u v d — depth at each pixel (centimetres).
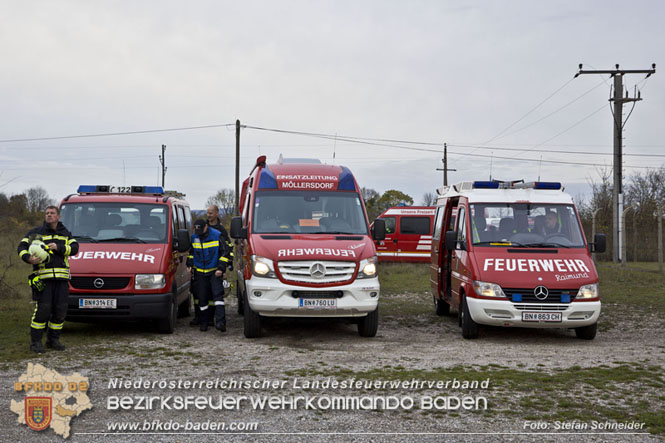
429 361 810
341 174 1120
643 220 2595
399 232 2595
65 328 1083
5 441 486
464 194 1140
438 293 1276
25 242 830
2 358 796
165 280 1013
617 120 2870
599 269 2166
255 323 991
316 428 524
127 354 834
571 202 1102
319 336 1034
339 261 959
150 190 1211
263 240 998
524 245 1042
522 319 956
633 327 1156
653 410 582
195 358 812
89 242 1051
